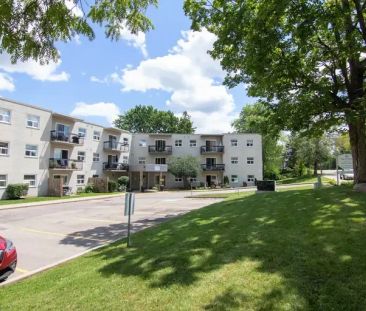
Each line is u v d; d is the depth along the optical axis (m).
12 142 29.25
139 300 4.80
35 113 31.95
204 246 7.31
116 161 46.62
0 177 28.08
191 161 46.28
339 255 5.74
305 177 55.66
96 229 13.00
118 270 6.36
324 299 4.29
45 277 6.64
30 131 31.30
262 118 15.77
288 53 11.35
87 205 23.55
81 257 8.26
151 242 8.66
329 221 8.16
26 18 3.34
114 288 5.37
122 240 9.70
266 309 4.15
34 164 31.72
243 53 12.48
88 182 40.16
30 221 15.67
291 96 13.62
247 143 49.41
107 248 8.73
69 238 11.34
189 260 6.36
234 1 11.10
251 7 10.09
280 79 12.35
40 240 11.09
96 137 42.19
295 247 6.42
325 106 12.34
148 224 13.73
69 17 3.50
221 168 48.72
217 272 5.53
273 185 23.56
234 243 7.26
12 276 7.17
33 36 3.45
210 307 4.33
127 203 8.56
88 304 4.86
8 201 25.88
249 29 10.27
